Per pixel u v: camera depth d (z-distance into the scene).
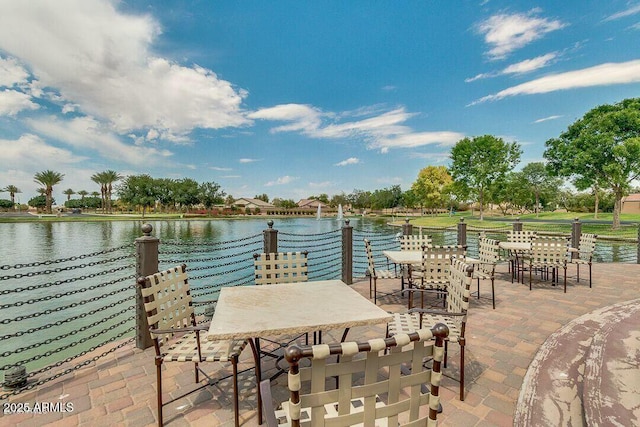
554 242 4.66
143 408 2.01
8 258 13.36
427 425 1.10
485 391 2.15
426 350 1.06
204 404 2.04
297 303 1.95
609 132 18.69
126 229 28.03
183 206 57.72
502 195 34.25
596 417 1.51
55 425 1.84
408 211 61.06
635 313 3.19
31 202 59.91
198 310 6.30
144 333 2.84
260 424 1.84
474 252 12.05
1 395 2.09
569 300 4.25
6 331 5.90
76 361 2.64
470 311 3.80
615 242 14.70
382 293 4.71
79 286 9.26
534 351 2.74
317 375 0.91
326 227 28.78
